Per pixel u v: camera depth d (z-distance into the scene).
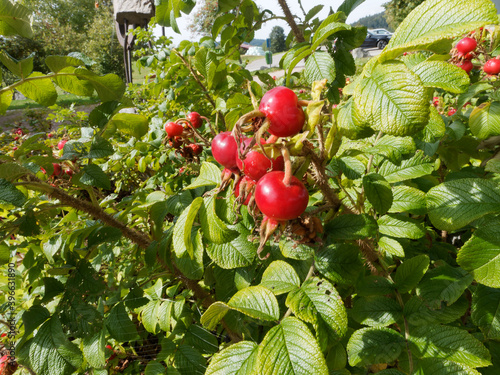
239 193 1.32
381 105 0.88
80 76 1.66
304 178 1.44
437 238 2.72
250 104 2.12
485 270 1.11
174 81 3.51
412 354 1.24
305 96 2.65
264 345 0.99
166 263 2.03
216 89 2.68
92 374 2.15
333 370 1.49
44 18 37.16
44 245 2.00
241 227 1.58
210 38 2.62
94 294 1.75
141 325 2.84
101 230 1.96
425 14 0.91
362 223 1.37
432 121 1.44
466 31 0.83
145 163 3.13
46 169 1.99
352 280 1.34
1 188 1.47
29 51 27.91
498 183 1.26
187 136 2.57
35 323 1.70
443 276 1.41
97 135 1.83
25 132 8.62
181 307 1.92
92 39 29.12
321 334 1.04
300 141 1.07
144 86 4.70
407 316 1.38
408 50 0.95
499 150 2.13
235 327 1.92
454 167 2.31
